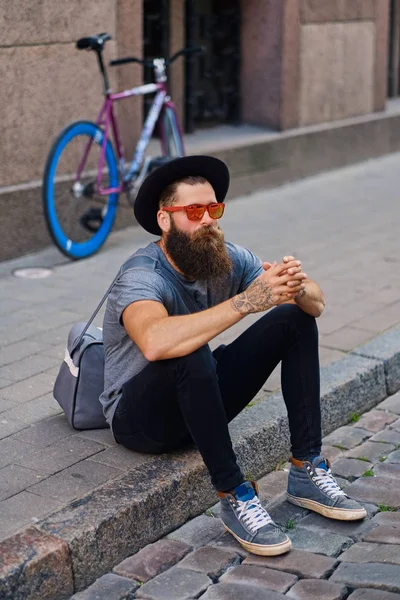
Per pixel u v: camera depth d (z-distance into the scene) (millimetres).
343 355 4648
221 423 3102
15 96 6289
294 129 9508
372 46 10586
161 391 3158
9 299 5562
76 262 6410
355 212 8055
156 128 8914
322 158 9852
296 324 3279
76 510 3062
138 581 2996
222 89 9461
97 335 3734
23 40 6254
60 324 5121
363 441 4125
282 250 6723
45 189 6055
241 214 7961
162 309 3098
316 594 2904
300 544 3219
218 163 3242
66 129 6133
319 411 3398
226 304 3033
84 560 2947
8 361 4562
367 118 10578
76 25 6672
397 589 2910
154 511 3221
